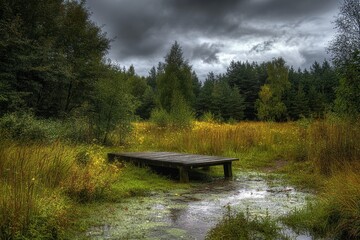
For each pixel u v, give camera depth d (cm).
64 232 465
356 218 461
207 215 571
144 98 5459
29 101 1738
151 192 760
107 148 1407
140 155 1060
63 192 627
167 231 488
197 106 5666
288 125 2034
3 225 420
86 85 1894
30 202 457
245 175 988
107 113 1473
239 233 458
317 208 533
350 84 1065
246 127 1800
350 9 1919
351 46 1784
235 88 5631
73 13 1967
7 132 979
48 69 1622
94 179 686
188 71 4806
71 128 1429
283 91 5238
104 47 2095
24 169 616
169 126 1936
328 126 1087
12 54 1510
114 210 599
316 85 5997
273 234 467
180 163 876
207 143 1328
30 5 1719
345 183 543
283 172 1021
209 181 903
